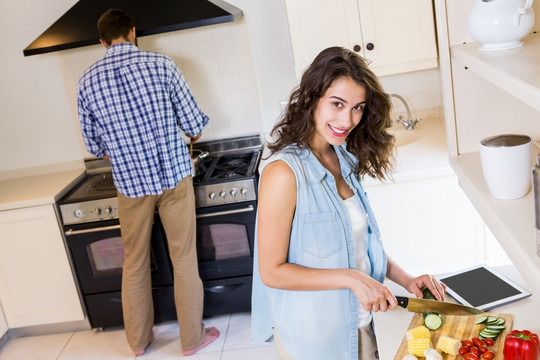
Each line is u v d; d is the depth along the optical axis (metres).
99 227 3.20
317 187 1.62
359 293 1.54
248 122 3.62
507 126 1.84
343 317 1.70
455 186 2.64
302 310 1.70
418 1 2.91
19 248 3.28
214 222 3.17
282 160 1.60
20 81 3.58
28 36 3.49
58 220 3.23
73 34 3.00
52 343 3.43
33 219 3.22
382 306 1.54
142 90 2.75
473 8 1.54
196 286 3.09
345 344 1.73
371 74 1.54
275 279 1.62
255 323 1.92
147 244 3.06
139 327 3.14
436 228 2.73
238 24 3.42
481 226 2.70
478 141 1.88
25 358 3.31
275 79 3.53
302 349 1.74
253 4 3.38
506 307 1.72
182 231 3.01
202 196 3.13
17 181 3.62
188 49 3.48
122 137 2.80
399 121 3.37
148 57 2.78
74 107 3.62
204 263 3.28
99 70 2.75
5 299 3.38
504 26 1.46
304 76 1.57
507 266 1.98
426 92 3.47
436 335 1.64
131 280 3.08
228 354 3.09
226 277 3.32
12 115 3.64
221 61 3.50
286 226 1.61
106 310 3.40
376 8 2.94
